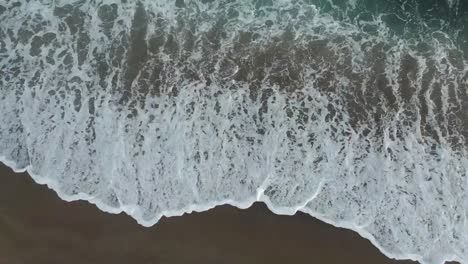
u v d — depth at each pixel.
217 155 7.74
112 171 7.67
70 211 7.47
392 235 7.46
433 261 7.35
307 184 7.62
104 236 7.36
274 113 7.96
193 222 7.46
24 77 8.07
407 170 7.76
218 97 8.04
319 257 7.34
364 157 7.80
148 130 7.86
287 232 7.43
